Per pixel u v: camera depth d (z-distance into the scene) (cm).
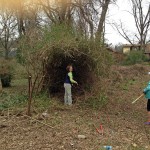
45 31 1205
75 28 1281
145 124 925
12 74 1783
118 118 972
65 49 1140
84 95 1173
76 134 765
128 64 2820
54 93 1249
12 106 1068
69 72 1112
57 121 873
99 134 780
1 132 771
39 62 1177
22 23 2095
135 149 692
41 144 688
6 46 3875
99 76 1200
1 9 1850
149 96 936
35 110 977
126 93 1421
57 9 2058
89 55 1175
